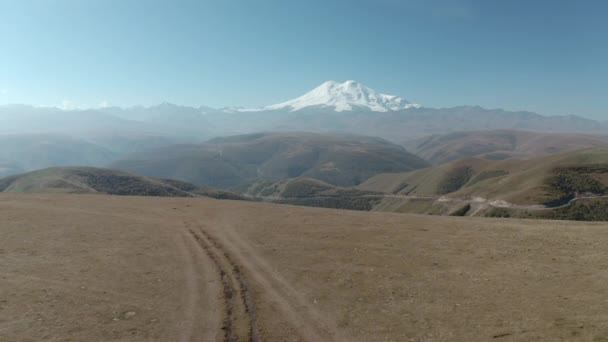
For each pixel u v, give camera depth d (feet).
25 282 63.93
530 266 71.26
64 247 86.38
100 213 130.52
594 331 44.91
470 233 100.94
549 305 53.42
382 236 98.32
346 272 70.49
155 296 59.11
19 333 46.14
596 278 62.75
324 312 53.67
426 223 116.37
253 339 45.80
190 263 75.87
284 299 58.29
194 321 50.60
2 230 100.32
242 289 62.18
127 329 47.98
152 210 138.72
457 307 54.29
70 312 52.70
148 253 82.89
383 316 52.16
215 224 114.62
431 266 73.46
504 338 44.70
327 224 114.11
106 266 73.51
